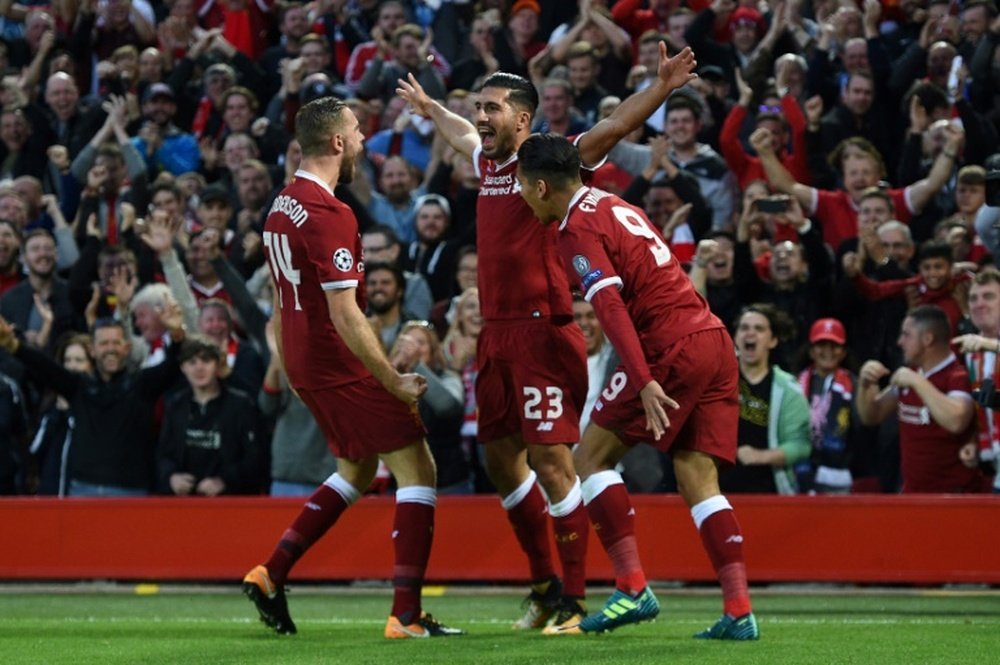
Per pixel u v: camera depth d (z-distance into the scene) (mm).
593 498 13344
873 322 22016
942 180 23562
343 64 33156
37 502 20984
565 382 14359
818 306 22391
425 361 20484
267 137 29484
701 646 12328
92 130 31203
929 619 16281
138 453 21750
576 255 12828
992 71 26516
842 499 19016
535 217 14180
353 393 14117
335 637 13914
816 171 26078
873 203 22469
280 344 14688
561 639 13156
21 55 35812
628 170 26016
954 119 25969
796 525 19078
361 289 14180
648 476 20641
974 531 18625
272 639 13648
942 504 18719
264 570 14242
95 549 20781
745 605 12922
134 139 30547
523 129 14281
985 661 11375
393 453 14203
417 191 27219
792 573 19047
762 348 19875
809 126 26219
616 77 29562
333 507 14539
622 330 12484
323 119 13930
